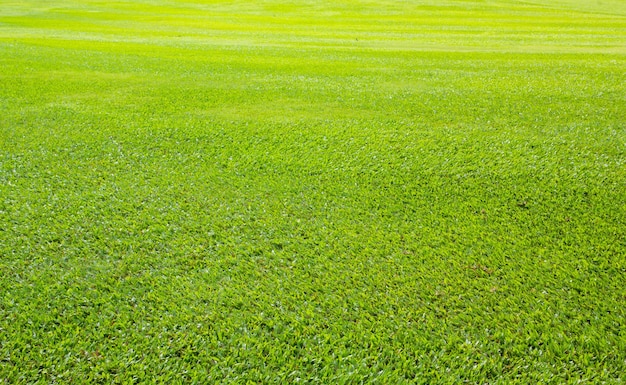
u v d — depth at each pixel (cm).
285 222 723
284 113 1236
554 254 645
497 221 732
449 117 1198
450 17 4638
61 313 530
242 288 574
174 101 1341
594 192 812
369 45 2612
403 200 795
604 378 452
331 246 663
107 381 449
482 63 1941
